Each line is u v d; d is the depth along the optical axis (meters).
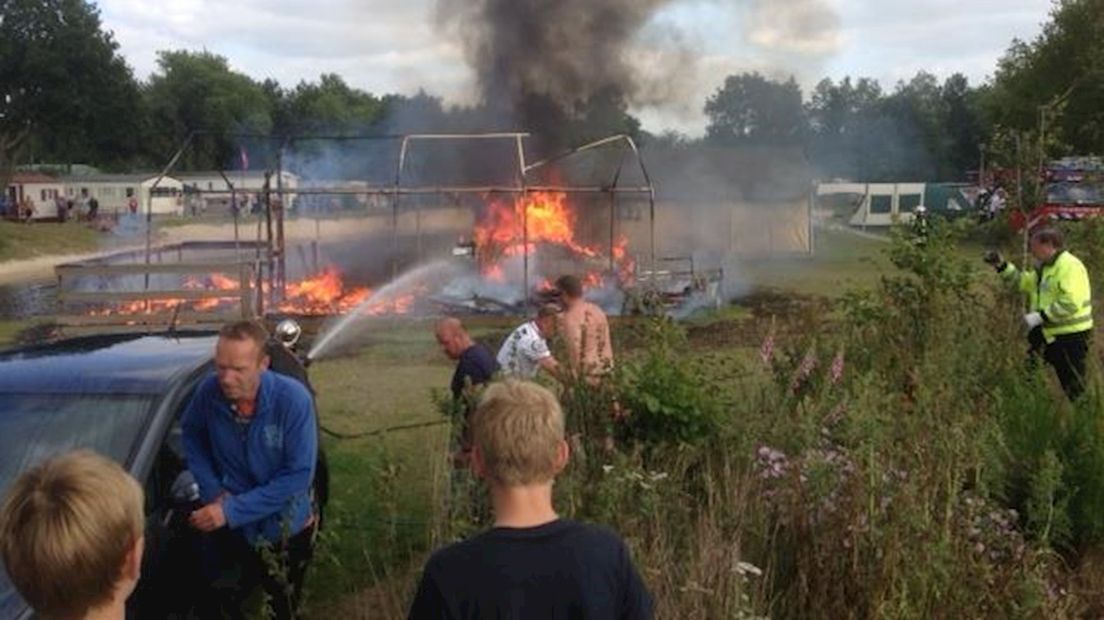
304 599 4.93
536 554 2.39
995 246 13.38
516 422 2.44
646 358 6.04
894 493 4.43
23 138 60.78
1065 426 5.79
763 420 5.64
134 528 2.13
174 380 4.91
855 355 7.30
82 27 63.75
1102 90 30.73
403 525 5.94
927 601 4.09
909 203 47.34
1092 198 18.61
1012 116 35.72
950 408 6.05
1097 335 9.28
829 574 4.32
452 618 2.37
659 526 4.37
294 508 4.30
